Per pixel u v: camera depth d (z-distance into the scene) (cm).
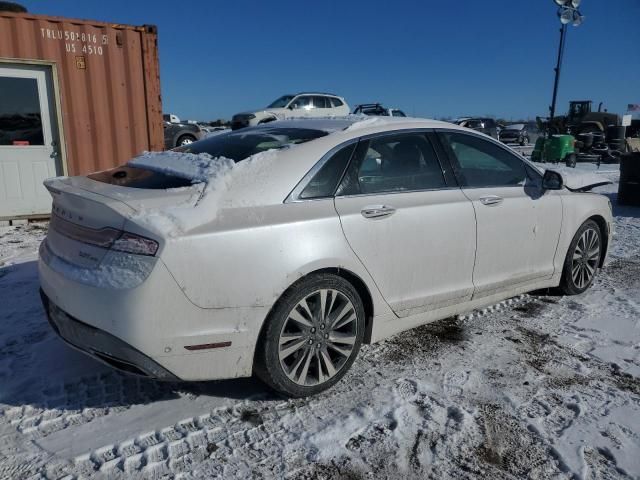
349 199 312
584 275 476
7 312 411
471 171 384
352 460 251
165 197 266
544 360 353
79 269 263
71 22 777
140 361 252
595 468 249
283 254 275
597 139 2255
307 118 387
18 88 766
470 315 429
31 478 232
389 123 352
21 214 791
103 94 816
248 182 284
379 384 318
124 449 253
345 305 304
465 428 276
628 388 320
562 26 1413
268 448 257
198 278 254
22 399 291
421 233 334
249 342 273
